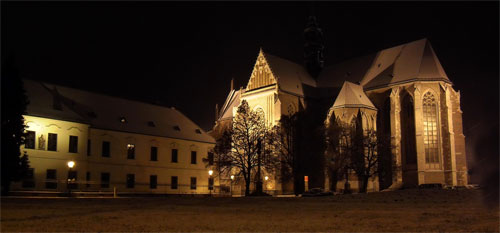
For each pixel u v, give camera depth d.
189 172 88.06
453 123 84.88
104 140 75.12
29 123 63.97
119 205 40.56
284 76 102.19
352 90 88.62
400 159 84.12
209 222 25.52
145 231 21.33
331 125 79.94
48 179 65.38
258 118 76.06
